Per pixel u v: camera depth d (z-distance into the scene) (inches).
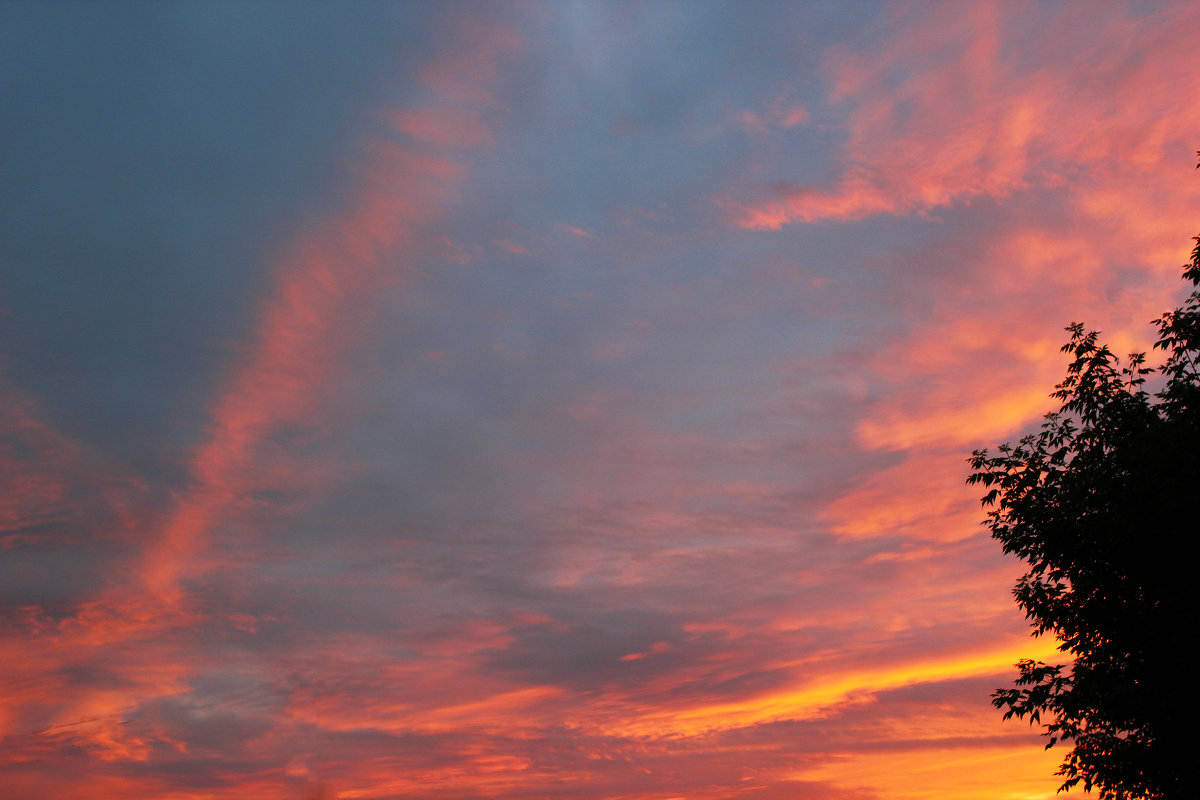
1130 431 759.1
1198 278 776.9
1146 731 702.5
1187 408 727.7
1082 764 746.8
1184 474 673.6
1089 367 807.7
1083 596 749.9
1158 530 675.4
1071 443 803.4
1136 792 722.2
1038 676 781.9
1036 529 785.6
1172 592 687.1
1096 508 739.4
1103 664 731.4
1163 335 782.5
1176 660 681.0
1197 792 673.0
